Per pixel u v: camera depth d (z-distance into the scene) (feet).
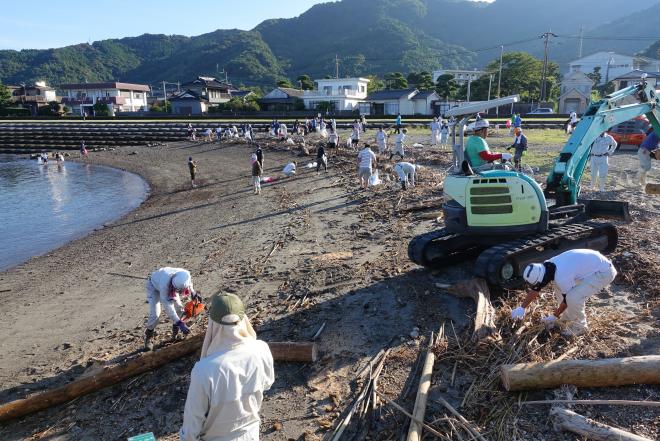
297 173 76.43
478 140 26.99
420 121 162.81
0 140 178.40
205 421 9.89
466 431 14.62
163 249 42.75
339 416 16.40
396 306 23.75
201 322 24.84
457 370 17.93
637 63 275.80
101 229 56.03
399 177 52.70
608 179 48.80
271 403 17.43
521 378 15.69
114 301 30.78
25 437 17.60
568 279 17.80
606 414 14.71
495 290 23.79
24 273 40.06
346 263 30.96
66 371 22.17
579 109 198.90
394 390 17.28
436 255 27.63
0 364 23.56
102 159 132.87
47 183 98.73
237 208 57.21
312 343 19.52
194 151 129.29
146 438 14.97
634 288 23.25
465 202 24.97
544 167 57.31
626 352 17.67
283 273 31.07
